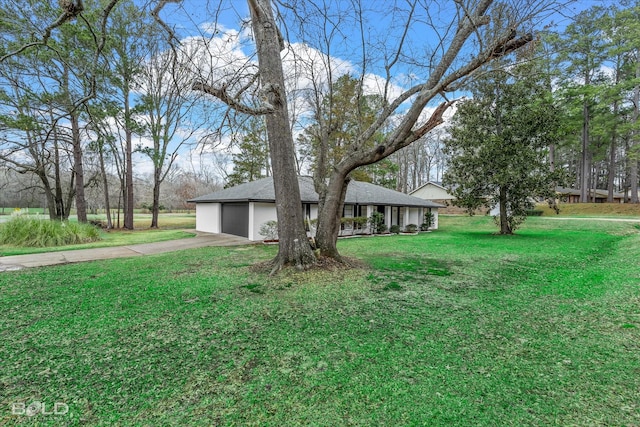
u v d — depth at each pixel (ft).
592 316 13.05
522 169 44.39
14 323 12.20
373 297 15.84
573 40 64.23
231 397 7.60
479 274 21.26
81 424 6.66
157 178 67.62
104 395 7.68
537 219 72.74
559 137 47.62
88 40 39.19
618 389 7.88
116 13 41.22
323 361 9.36
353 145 22.75
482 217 89.45
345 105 35.78
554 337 11.07
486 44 18.61
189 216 107.96
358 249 33.73
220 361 9.35
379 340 10.85
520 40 17.35
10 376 8.50
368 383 8.19
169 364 9.16
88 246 35.53
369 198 58.29
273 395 7.68
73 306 14.23
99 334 11.24
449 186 53.52
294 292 16.52
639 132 83.76
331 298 15.60
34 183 63.31
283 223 21.26
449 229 69.31
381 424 6.64
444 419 6.79
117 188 84.33
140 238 44.70
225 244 38.27
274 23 20.35
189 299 15.29
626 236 45.21
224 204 52.70
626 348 10.12
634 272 20.30
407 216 66.08
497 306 14.56
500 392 7.78
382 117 22.12
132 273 20.92
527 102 45.44
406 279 19.67
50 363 9.20
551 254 30.01
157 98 61.67
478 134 48.11
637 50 73.56
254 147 84.84
